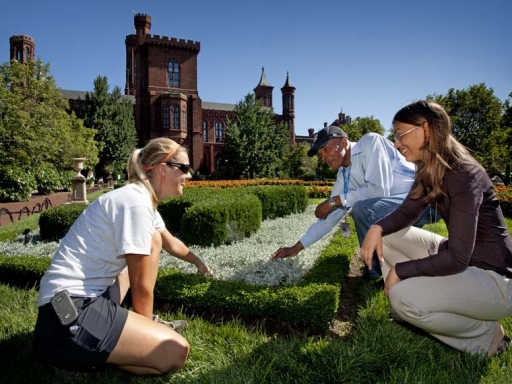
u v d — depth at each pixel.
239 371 2.04
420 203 2.30
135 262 1.94
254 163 38.75
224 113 52.84
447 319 2.06
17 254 5.17
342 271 3.33
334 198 3.39
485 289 2.00
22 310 2.92
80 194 11.71
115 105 43.97
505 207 10.27
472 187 1.93
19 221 9.60
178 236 6.36
